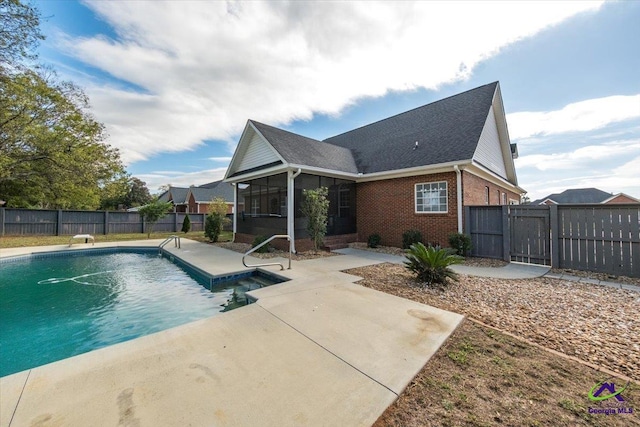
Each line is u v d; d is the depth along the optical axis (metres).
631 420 1.98
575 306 4.51
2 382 2.38
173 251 10.86
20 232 15.33
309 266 7.67
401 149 11.73
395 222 11.07
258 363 2.75
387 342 3.21
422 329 3.57
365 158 13.07
